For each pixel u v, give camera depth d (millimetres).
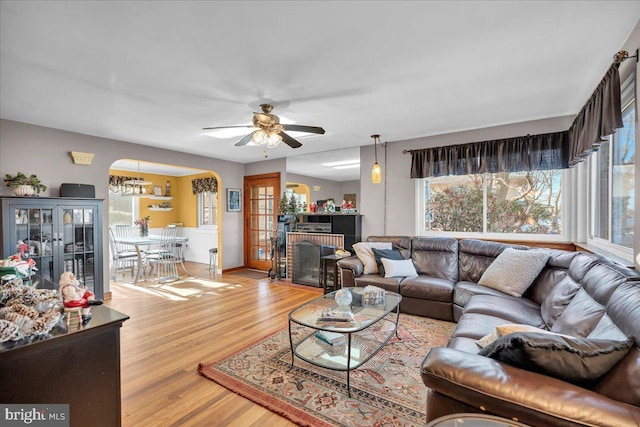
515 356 1221
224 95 2736
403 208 4520
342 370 2074
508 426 1000
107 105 2979
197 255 7746
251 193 6457
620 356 1132
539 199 3672
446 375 1224
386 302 2785
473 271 3574
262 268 6320
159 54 2055
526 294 2928
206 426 1726
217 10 1604
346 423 1749
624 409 972
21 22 1691
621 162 2379
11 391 1126
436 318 3316
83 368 1302
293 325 3232
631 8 1610
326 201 5402
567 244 3398
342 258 4301
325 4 1562
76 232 3770
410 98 2854
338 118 3439
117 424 1400
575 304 1956
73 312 1364
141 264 5871
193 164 5480
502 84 2562
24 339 1156
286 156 5648
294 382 2152
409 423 1752
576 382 1163
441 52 2051
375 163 4480
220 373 2260
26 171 3566
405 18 1687
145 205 7582
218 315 3566
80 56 2074
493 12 1640
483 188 4012
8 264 2053
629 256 2172
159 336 2955
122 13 1624
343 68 2260
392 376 2232
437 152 4160
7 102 2898
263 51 2021
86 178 4074
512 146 3645
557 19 1704
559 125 3418
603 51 2043
